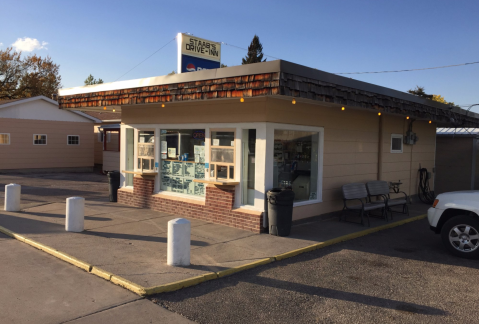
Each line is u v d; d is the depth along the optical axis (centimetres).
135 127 1137
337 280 585
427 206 1254
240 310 473
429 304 504
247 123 845
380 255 720
